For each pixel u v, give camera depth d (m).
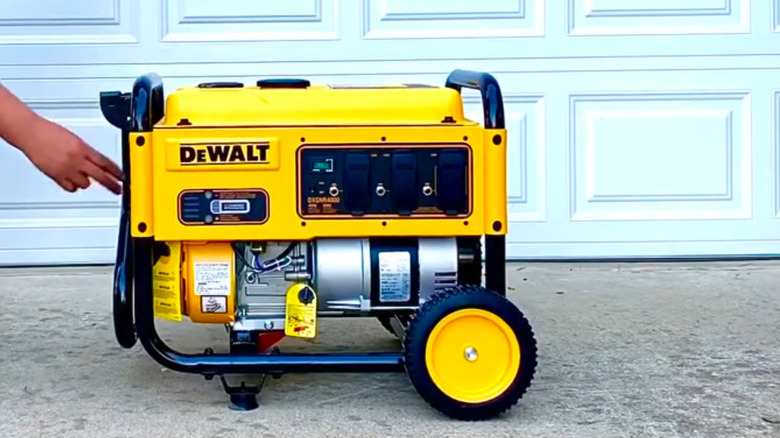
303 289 2.46
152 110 2.42
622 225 4.41
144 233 2.38
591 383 2.76
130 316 2.50
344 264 2.47
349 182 2.39
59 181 2.18
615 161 4.39
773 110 4.39
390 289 2.49
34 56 4.22
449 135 2.40
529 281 4.11
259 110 2.41
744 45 4.36
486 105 2.42
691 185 4.41
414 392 2.69
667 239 4.43
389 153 2.40
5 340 3.20
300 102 2.43
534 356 2.44
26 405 2.57
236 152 2.36
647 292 3.91
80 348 3.11
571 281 4.11
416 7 4.30
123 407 2.56
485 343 2.43
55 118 4.25
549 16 4.31
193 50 4.27
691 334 3.28
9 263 4.30
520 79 4.34
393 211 2.41
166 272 2.47
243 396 2.53
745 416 2.49
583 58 4.33
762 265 4.39
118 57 4.25
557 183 4.38
